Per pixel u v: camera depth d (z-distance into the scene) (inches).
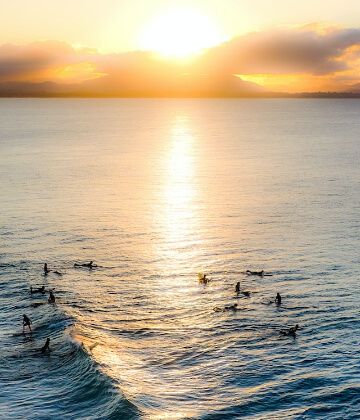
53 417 1115.9
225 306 1817.2
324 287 1993.1
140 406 1148.5
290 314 1744.6
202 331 1616.6
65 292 1935.3
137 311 1775.3
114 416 1106.1
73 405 1163.9
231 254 2427.4
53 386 1245.7
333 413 1173.1
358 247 2503.7
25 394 1210.0
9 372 1317.7
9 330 1593.3
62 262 2287.2
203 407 1181.7
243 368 1375.5
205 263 2303.2
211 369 1368.1
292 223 2994.6
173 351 1476.4
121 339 1551.4
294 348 1496.1
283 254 2411.4
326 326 1649.9
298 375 1337.4
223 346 1512.1
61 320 1648.6
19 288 1972.2
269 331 1615.4
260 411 1176.2
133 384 1261.1
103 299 1876.2
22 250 2447.1
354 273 2143.2
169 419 1113.4
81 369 1310.3
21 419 1103.6
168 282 2066.9
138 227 2923.2
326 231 2802.7
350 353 1464.1
